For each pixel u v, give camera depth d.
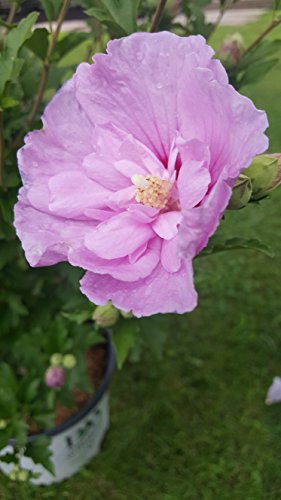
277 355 0.37
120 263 0.14
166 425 0.34
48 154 0.15
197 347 0.38
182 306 0.13
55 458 0.30
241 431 0.34
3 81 0.19
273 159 0.14
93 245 0.14
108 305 0.21
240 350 0.38
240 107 0.12
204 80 0.13
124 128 0.15
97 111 0.15
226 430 0.34
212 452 0.33
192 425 0.34
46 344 0.25
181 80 0.14
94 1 0.22
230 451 0.33
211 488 0.32
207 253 0.18
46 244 0.15
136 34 0.14
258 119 0.12
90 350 0.33
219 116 0.13
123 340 0.21
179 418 0.35
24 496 0.31
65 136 0.15
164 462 0.33
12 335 0.29
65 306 0.26
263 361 0.37
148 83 0.14
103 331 0.32
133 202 0.15
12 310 0.29
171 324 0.38
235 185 0.14
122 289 0.14
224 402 0.35
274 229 0.45
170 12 0.24
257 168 0.14
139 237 0.15
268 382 0.36
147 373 0.37
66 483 0.32
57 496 0.31
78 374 0.26
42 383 0.26
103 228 0.15
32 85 0.25
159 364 0.37
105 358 0.32
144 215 0.15
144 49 0.14
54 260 0.15
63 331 0.25
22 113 0.24
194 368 0.37
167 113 0.15
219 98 0.13
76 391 0.32
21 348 0.26
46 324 0.29
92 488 0.32
